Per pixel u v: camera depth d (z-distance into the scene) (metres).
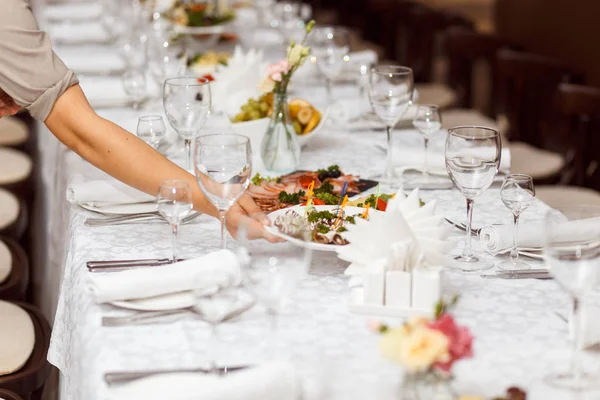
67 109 2.12
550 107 4.85
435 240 1.76
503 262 1.98
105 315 1.72
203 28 4.36
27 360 2.32
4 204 3.55
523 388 1.45
